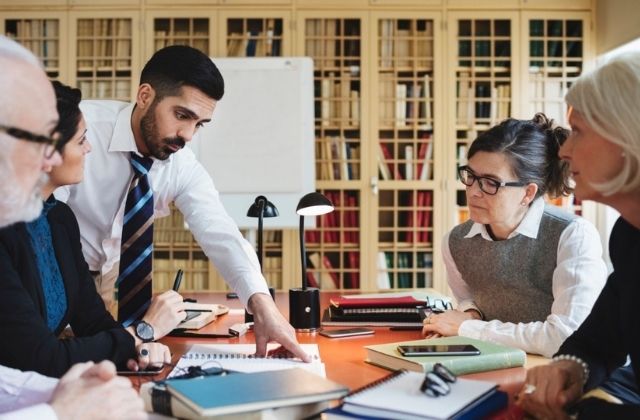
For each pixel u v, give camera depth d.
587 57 4.36
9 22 4.39
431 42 4.39
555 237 1.79
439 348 1.39
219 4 4.33
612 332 1.31
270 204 2.23
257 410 0.96
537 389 1.13
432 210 4.39
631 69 1.06
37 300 1.38
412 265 4.44
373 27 4.35
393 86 4.40
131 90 4.36
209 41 4.35
